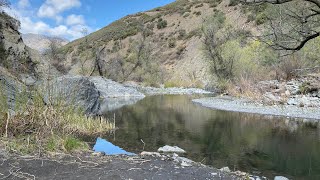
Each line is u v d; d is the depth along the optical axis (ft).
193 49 157.58
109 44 209.05
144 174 15.92
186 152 24.52
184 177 15.74
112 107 56.54
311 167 20.72
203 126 35.94
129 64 133.69
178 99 73.10
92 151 20.88
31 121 22.53
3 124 21.56
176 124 37.24
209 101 62.54
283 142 27.53
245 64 77.77
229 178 16.05
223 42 87.61
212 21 96.37
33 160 17.54
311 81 54.60
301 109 45.57
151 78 129.29
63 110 27.22
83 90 38.78
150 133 31.73
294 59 64.44
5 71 29.71
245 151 24.88
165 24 204.03
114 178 15.10
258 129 33.73
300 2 23.49
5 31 49.49
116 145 26.09
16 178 14.67
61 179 14.74
